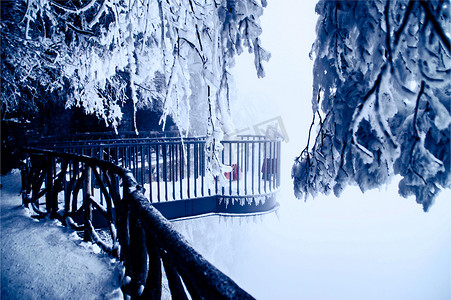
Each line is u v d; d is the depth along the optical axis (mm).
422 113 1092
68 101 8438
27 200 5004
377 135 1192
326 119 1506
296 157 1748
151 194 5105
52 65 6527
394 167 1171
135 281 1860
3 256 2973
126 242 2414
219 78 2322
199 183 6633
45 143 7223
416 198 1106
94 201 3428
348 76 1301
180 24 2502
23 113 10055
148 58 3176
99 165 3096
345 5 1265
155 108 12453
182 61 2490
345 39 1308
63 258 2938
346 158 1272
